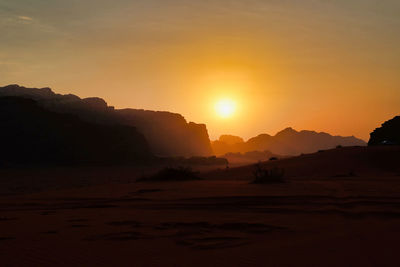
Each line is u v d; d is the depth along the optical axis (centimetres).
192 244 865
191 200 1675
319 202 1527
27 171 9212
